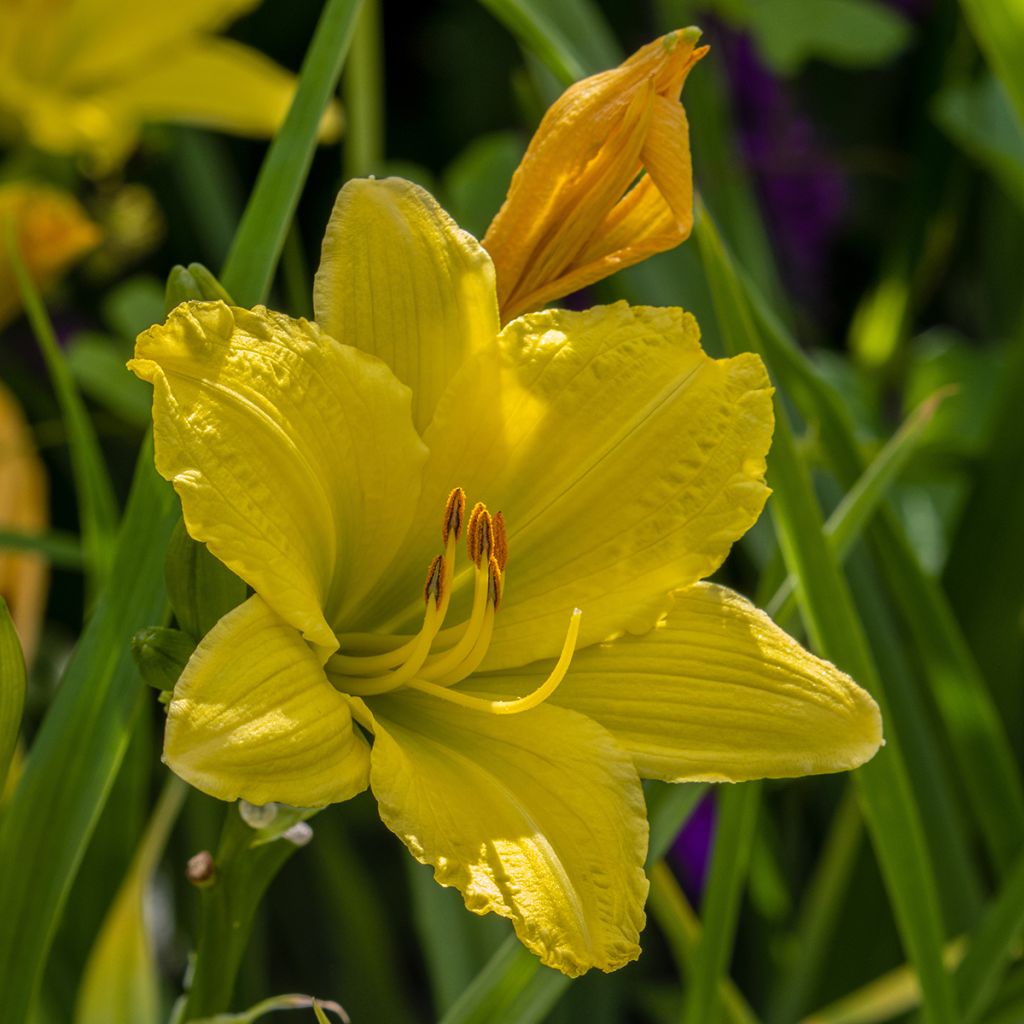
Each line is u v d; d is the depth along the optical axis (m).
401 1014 0.92
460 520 0.73
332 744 0.71
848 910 0.89
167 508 0.75
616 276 0.90
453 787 0.72
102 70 1.06
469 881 0.71
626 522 0.74
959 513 0.90
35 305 0.79
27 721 0.93
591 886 0.71
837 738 0.73
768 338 0.82
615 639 0.74
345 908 0.92
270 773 0.70
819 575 0.78
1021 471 0.89
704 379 0.74
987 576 0.90
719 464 0.74
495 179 0.94
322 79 0.76
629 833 0.72
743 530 0.74
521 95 0.92
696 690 0.73
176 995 0.92
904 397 1.09
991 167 0.97
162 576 0.75
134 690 0.75
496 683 0.74
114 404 1.00
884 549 0.83
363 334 0.73
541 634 0.74
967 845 0.90
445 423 0.74
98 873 0.85
